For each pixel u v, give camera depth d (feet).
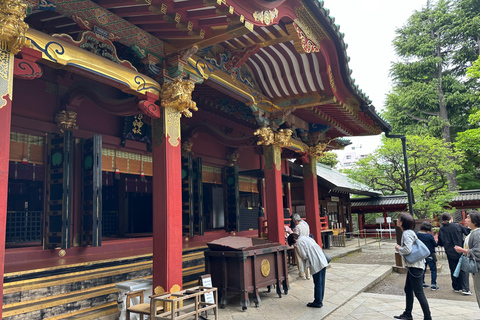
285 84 26.96
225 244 20.30
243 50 21.79
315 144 38.68
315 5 18.74
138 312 14.64
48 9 12.78
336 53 24.22
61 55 13.09
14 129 22.62
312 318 17.29
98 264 20.95
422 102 95.66
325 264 19.40
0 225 10.14
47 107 24.39
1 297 9.98
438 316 18.13
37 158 23.80
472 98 88.63
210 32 16.12
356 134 40.68
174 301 13.76
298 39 19.84
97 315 15.87
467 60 97.35
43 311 14.80
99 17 14.61
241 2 13.78
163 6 13.97
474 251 14.93
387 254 47.98
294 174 60.64
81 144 26.23
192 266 24.89
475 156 89.15
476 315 18.25
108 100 20.49
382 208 87.20
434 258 25.93
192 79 18.78
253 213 45.98
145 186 39.42
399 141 66.95
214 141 42.11
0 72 10.65
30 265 19.44
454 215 76.38
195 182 37.52
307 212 38.78
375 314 18.60
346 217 79.56
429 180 70.33
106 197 45.29
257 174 45.32
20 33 10.76
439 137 93.97
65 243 22.43
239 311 18.70
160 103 17.52
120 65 15.51
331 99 26.35
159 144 17.30
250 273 19.90
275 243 22.50
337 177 77.56
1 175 10.30
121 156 29.86
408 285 17.33
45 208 23.56
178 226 17.01
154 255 16.61
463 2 95.61
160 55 17.46
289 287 24.31
